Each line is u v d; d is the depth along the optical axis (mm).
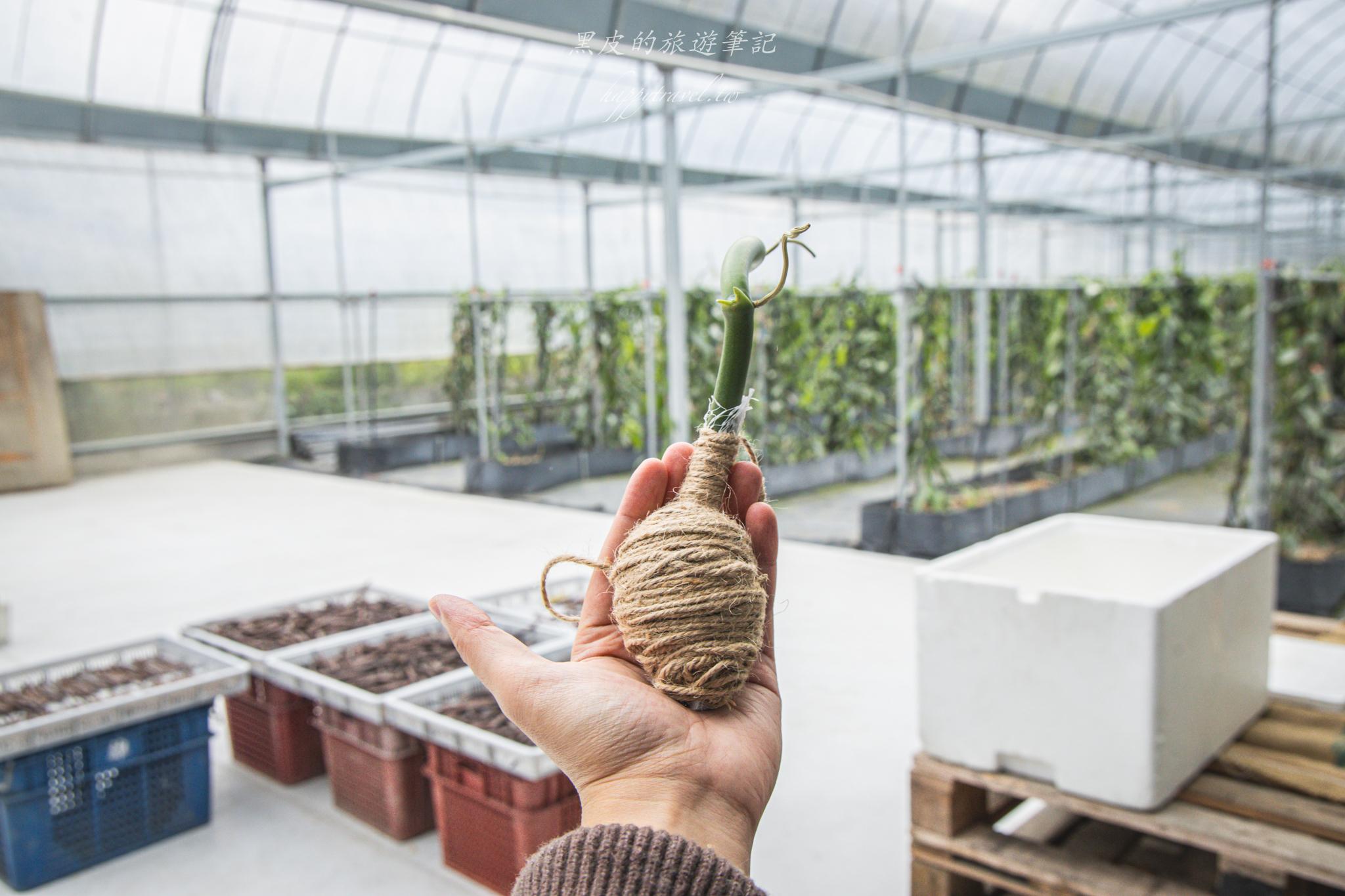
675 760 683
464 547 5879
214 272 9969
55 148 8875
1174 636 1671
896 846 2418
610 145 9602
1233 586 1874
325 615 3605
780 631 4090
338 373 10914
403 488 8211
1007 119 8758
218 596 4980
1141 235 13453
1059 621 1736
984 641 1831
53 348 9031
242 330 10219
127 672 2994
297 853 2688
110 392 9406
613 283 11172
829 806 2627
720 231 11414
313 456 10250
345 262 10719
